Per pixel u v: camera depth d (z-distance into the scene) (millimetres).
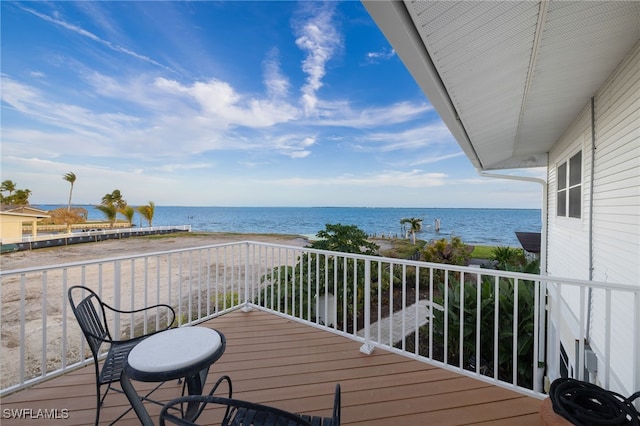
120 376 1578
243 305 3838
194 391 1596
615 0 1556
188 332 1694
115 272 2631
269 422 1292
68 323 6051
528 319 3834
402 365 2504
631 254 2277
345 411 1947
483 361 4035
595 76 2602
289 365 2510
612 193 2637
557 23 1728
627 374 2268
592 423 1424
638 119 2158
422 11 1450
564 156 4449
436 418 1874
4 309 7078
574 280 1908
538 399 2037
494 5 1469
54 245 20797
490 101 2783
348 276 5652
